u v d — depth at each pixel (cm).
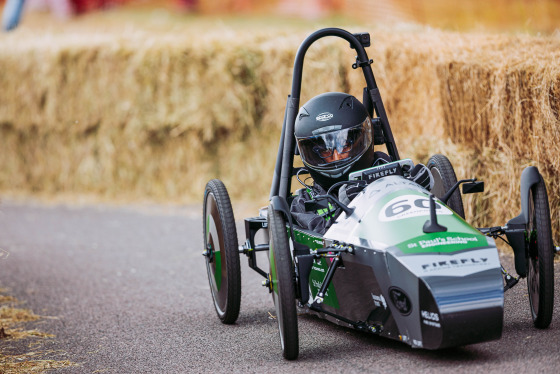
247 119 2128
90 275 1537
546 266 866
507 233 898
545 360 798
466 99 1417
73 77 2394
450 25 2259
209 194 1131
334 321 994
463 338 782
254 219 1088
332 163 991
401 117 1652
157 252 1691
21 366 999
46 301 1372
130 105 2288
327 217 1001
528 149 1280
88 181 2442
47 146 2516
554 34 1500
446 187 1114
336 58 1867
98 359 1012
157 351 1021
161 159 2306
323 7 3525
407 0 3148
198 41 2191
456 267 796
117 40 2361
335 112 989
